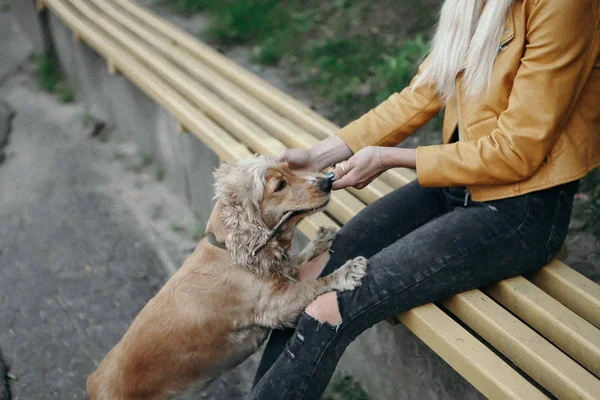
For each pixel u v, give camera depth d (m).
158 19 4.91
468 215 2.00
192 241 4.02
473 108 1.99
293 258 2.42
